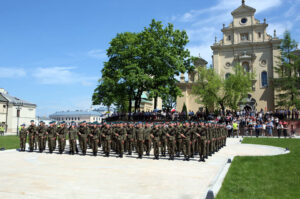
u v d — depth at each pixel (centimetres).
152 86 3909
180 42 4119
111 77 4009
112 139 2002
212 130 1783
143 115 3872
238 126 3425
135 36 4147
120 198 772
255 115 4153
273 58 5053
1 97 6856
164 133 1708
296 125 3672
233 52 5419
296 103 4400
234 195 790
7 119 6800
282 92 4962
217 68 5453
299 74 4875
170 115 3847
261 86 5131
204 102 4750
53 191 843
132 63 3797
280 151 1919
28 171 1183
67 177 1053
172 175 1101
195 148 1725
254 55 5191
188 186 915
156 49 3734
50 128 1964
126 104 5941
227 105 4772
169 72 3803
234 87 4597
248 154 1770
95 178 1037
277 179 1009
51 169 1236
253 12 5312
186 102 5612
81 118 11369
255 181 977
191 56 4231
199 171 1192
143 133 1714
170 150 1575
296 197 778
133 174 1120
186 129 1589
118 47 4028
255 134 3656
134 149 2062
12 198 768
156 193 827
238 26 5394
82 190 856
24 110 7175
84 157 1702
